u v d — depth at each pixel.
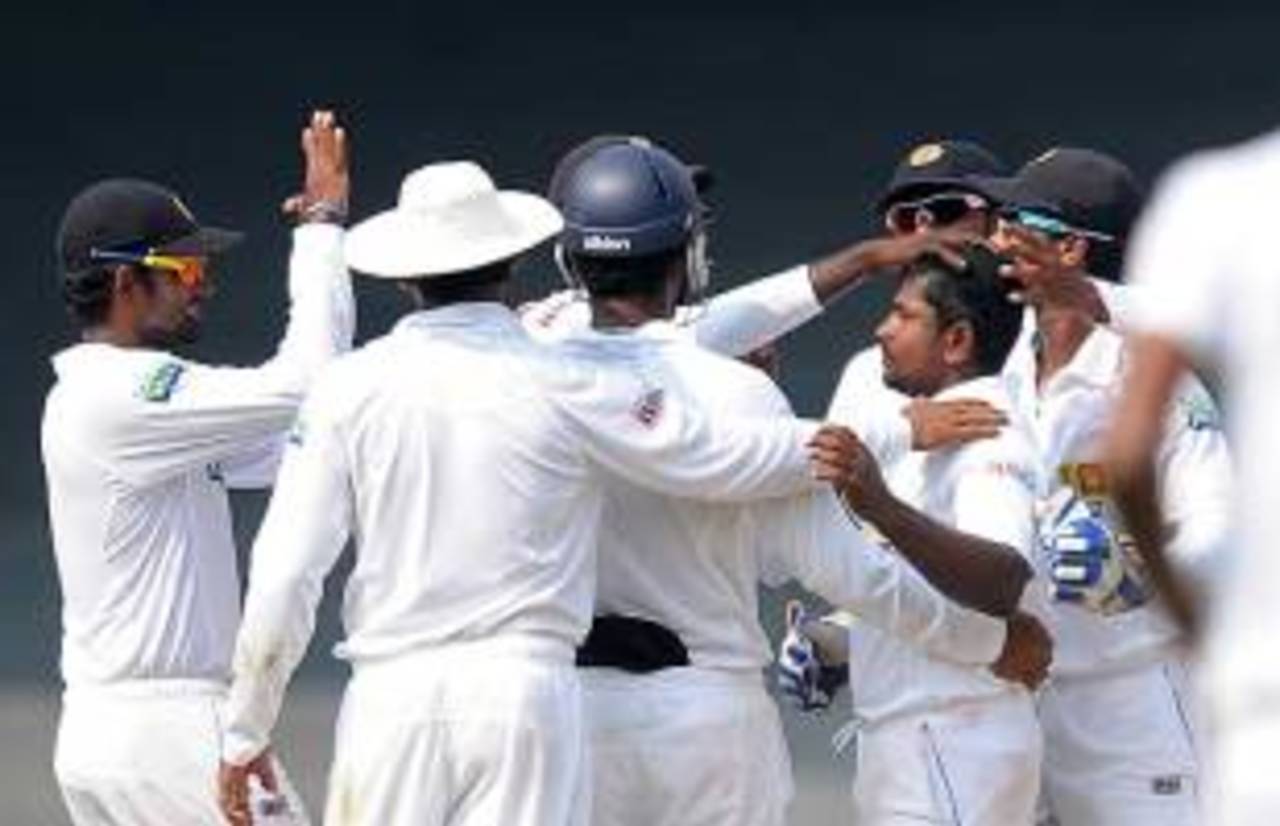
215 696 27.89
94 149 84.88
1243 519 17.28
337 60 91.88
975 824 25.84
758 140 85.44
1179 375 17.36
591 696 24.95
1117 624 27.05
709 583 25.02
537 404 24.42
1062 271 26.08
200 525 27.91
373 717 24.47
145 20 94.56
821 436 24.34
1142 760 27.09
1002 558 24.69
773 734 25.41
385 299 66.81
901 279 26.23
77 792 27.89
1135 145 83.44
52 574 53.62
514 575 24.39
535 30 94.31
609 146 25.53
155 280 27.95
